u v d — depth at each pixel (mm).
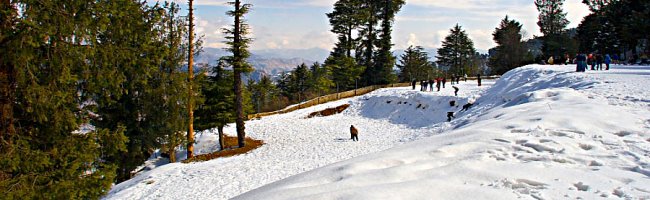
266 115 40781
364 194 4590
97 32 8242
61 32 7328
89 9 7816
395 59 59500
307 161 19219
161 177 17000
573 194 4656
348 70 56281
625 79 17000
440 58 80500
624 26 45000
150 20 10953
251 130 32375
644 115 9094
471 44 78312
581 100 11891
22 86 7531
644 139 7168
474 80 50062
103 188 8773
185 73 17109
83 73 8500
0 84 7754
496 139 7348
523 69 29000
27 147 7848
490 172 5418
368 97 41625
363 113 38625
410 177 5488
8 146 7629
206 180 16094
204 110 25000
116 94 9938
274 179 15914
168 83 16781
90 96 9648
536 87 21172
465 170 5582
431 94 35594
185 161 20688
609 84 15633
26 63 7320
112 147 9305
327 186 5207
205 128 25141
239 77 24609
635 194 4551
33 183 7594
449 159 6336
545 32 63594
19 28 7133
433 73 74500
